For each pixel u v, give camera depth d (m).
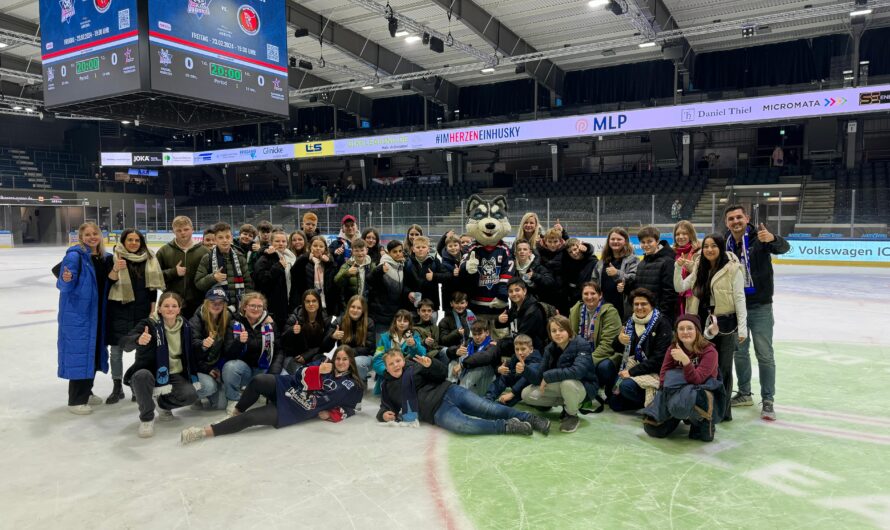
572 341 4.70
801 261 17.62
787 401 5.23
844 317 9.45
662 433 4.31
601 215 19.64
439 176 31.58
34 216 36.56
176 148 35.66
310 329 5.29
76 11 11.23
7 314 10.22
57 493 3.43
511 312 5.57
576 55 23.08
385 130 30.22
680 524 3.06
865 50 19.83
